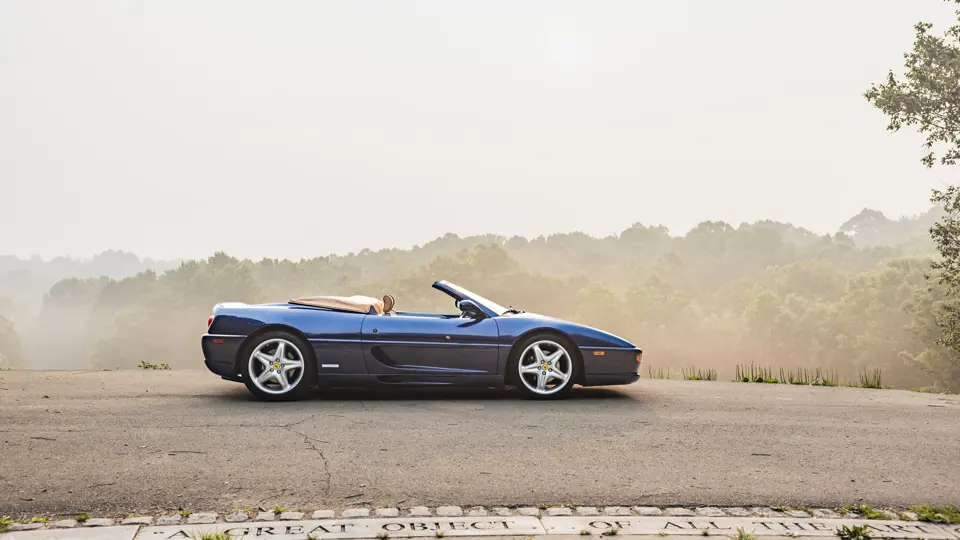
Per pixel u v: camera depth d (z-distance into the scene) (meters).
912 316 55.62
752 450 5.32
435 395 7.38
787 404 7.46
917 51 23.11
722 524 3.76
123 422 5.82
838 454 5.27
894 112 23.33
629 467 4.78
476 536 3.47
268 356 6.90
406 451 5.02
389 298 7.88
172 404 6.67
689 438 5.65
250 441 5.21
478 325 7.08
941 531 3.76
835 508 4.11
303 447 5.07
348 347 6.85
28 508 3.76
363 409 6.49
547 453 5.07
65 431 5.47
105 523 3.55
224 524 3.55
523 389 7.16
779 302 96.06
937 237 24.16
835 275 134.50
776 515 3.95
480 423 5.96
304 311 7.00
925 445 5.63
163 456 4.78
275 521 3.61
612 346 7.26
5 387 7.73
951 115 22.52
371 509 3.84
